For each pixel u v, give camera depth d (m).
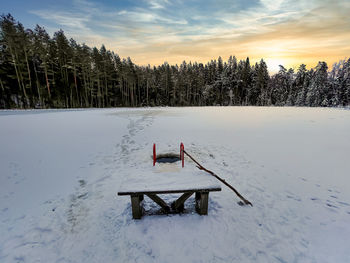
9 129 9.45
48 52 29.39
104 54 38.47
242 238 2.73
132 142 8.31
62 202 3.80
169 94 52.03
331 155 6.34
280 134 9.50
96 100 37.69
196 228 2.92
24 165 5.55
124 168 5.58
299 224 3.02
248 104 53.88
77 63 31.78
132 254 2.48
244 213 3.31
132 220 3.15
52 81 30.06
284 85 55.16
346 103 42.44
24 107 26.77
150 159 6.35
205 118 15.75
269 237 2.75
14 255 2.53
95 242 2.72
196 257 2.41
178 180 3.15
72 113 18.45
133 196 3.02
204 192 3.09
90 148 7.31
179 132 10.16
